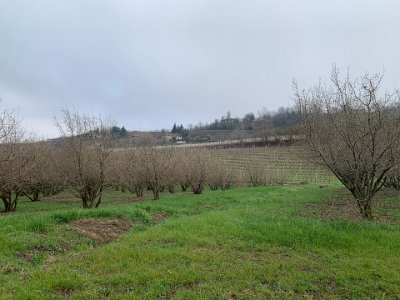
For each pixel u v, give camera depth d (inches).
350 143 398.6
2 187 597.0
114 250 280.1
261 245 312.3
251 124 3523.6
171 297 201.0
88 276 222.8
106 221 398.0
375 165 399.5
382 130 402.9
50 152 785.6
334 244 315.6
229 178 1229.1
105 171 648.4
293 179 1386.6
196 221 396.2
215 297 201.6
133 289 209.5
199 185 1056.2
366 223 378.9
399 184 810.8
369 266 261.7
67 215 391.2
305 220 397.7
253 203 631.8
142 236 328.2
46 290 200.2
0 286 205.3
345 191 847.7
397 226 374.3
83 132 639.8
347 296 216.8
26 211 693.9
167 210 542.3
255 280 229.3
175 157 1029.2
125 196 1067.9
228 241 320.8
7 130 582.6
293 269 252.8
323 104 477.4
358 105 411.8
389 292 221.6
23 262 254.5
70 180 628.7
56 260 262.1
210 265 254.7
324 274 243.0
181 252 276.2
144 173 888.3
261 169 1332.4
